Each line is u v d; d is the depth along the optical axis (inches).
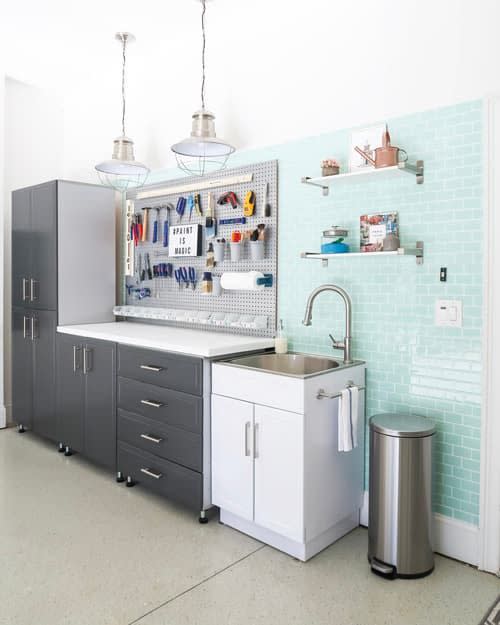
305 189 115.6
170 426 111.7
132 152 143.3
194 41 140.1
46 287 153.1
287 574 88.0
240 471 99.7
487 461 89.5
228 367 101.0
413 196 98.0
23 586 83.6
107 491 122.8
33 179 181.3
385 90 101.7
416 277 98.0
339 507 99.0
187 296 145.3
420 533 87.3
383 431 87.8
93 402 134.7
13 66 161.3
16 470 135.9
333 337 111.7
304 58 115.1
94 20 131.6
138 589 83.0
